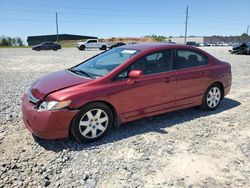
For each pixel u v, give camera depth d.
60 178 3.26
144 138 4.39
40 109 3.91
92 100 4.05
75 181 3.20
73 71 4.98
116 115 4.41
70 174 3.34
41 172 3.37
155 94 4.78
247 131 4.80
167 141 4.30
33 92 4.24
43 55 25.78
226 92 6.13
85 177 3.26
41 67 14.59
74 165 3.55
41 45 38.47
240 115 5.70
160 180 3.25
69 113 3.89
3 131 4.60
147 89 4.64
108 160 3.68
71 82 4.22
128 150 3.98
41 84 4.38
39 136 3.97
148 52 4.77
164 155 3.84
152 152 3.92
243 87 8.71
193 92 5.41
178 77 5.06
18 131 4.61
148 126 4.93
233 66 15.01
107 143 4.20
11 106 6.10
